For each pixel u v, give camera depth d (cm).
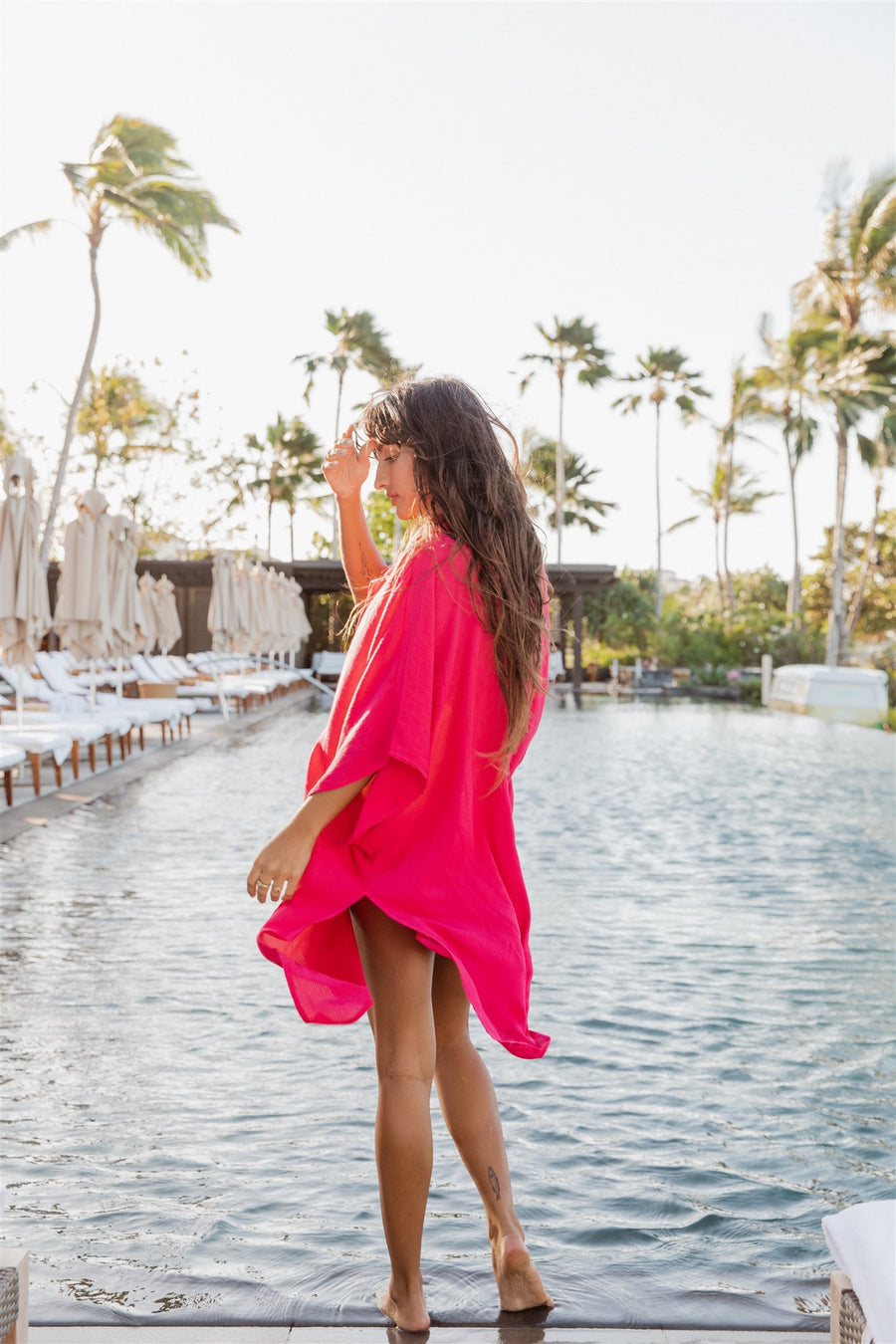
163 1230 257
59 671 1477
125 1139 312
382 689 197
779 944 548
